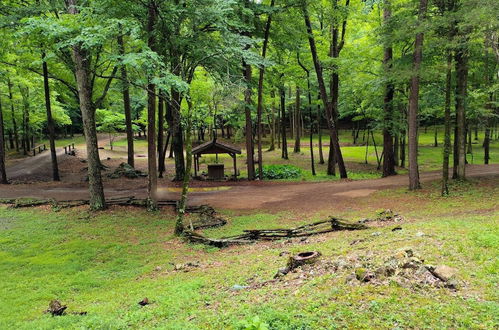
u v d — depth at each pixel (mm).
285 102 41781
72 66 16562
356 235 9211
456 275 5453
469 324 4070
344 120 65188
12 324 6293
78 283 8570
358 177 27094
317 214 13727
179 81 11078
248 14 18391
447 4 14164
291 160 35594
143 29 13227
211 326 4691
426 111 22078
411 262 5773
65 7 15469
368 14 22500
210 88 19891
